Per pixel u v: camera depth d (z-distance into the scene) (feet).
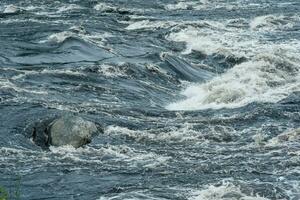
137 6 336.70
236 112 152.97
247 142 130.62
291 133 132.67
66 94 162.91
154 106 161.99
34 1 336.49
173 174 113.39
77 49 214.90
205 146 128.67
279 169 114.83
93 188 108.88
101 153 124.36
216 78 190.49
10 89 160.86
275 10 325.83
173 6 342.23
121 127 137.69
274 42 241.76
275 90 174.50
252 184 107.45
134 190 106.93
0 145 127.34
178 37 247.29
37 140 129.80
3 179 112.16
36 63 197.67
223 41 241.55
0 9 309.42
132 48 224.74
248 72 193.16
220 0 371.35
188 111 154.20
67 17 286.66
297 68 201.05
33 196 106.63
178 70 198.29
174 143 130.41
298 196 103.04
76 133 127.85
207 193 103.76
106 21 278.26
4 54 205.98
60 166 118.01
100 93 167.63
